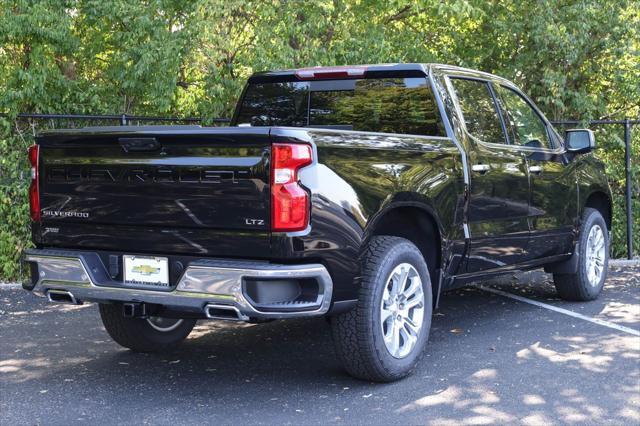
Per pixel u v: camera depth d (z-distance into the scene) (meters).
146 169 4.52
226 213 4.30
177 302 4.38
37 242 5.01
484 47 12.86
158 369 5.35
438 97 5.61
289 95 6.22
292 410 4.47
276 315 4.21
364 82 5.90
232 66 10.65
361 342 4.69
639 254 11.68
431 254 5.43
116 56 10.38
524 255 6.44
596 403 4.55
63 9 10.16
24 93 9.98
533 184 6.43
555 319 6.77
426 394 4.73
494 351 5.71
